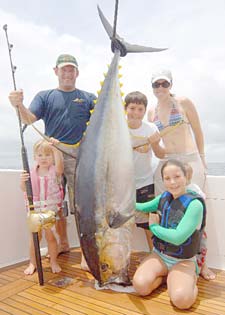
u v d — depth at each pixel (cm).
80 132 312
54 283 244
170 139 285
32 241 268
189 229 213
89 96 327
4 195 297
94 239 212
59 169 288
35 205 276
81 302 209
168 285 210
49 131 315
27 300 214
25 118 273
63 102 309
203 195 251
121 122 225
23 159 250
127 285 228
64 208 290
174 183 228
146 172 301
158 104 295
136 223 296
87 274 263
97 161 215
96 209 212
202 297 213
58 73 311
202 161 297
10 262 299
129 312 193
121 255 217
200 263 245
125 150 221
